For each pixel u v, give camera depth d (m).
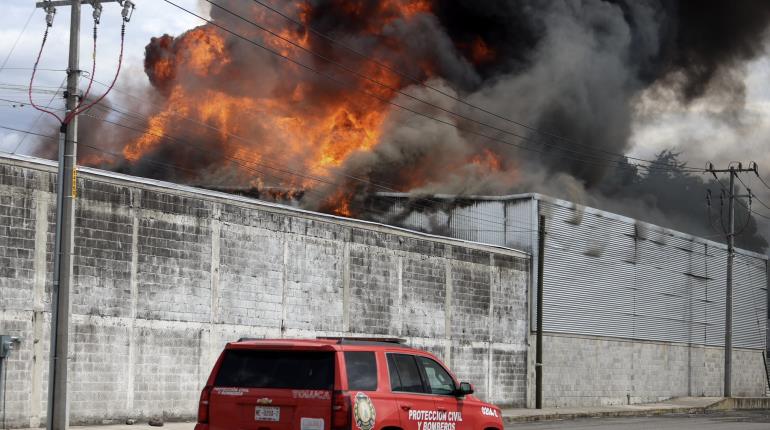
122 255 26.25
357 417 12.59
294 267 31.47
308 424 12.54
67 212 20.58
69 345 24.80
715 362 58.00
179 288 27.75
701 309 56.78
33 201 24.25
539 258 41.84
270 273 30.59
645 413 43.88
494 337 40.34
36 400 24.02
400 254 35.94
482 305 39.84
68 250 20.52
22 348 23.78
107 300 25.80
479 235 44.66
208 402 13.11
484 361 39.69
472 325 39.22
